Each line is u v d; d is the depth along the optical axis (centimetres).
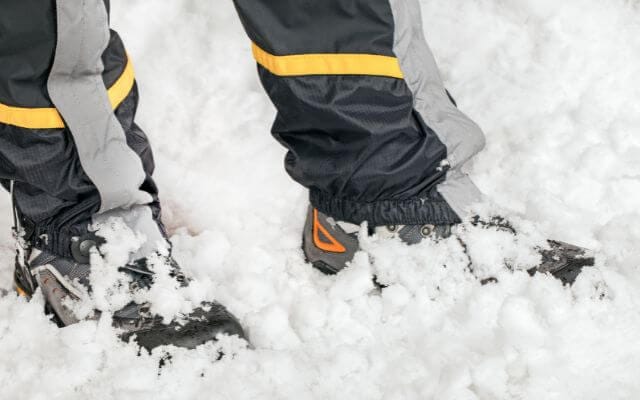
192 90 195
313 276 154
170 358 126
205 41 203
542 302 129
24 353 132
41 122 123
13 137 126
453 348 128
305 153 137
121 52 134
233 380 121
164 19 207
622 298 129
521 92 188
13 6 112
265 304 144
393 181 133
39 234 135
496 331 129
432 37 202
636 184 162
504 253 136
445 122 135
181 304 133
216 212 169
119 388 122
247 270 151
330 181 136
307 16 121
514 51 198
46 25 115
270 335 135
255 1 121
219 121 188
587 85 189
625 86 188
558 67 193
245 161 180
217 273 152
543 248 137
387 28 124
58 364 127
